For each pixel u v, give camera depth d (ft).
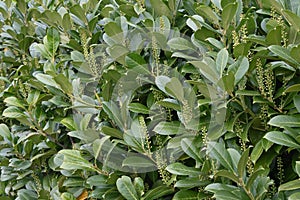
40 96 6.01
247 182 3.84
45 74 5.82
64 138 6.28
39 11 7.59
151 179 5.01
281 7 4.54
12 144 6.48
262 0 4.99
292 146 3.86
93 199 5.48
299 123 4.03
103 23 6.42
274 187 4.30
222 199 3.85
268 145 4.07
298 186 3.59
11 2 8.54
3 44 8.04
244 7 5.43
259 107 4.51
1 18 8.69
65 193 5.33
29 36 7.61
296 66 4.21
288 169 4.42
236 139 4.59
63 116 6.14
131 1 6.35
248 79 4.55
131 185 4.60
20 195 6.53
